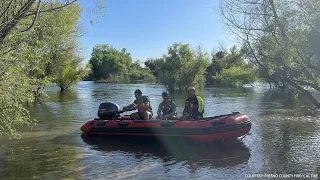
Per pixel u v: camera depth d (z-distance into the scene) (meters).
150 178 6.06
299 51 7.88
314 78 8.62
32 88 8.00
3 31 5.20
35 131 10.65
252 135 9.98
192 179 6.00
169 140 8.73
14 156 7.55
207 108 17.69
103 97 25.48
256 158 7.37
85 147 8.47
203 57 39.06
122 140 9.26
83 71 33.84
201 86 40.81
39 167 6.69
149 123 8.98
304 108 17.36
